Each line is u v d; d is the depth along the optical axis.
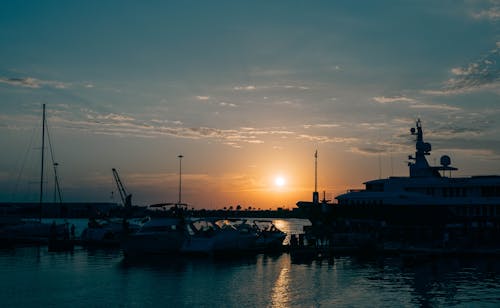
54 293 35.81
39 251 66.00
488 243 72.56
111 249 68.06
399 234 79.31
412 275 43.94
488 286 38.41
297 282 40.16
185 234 60.03
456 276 43.31
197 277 42.62
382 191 87.75
